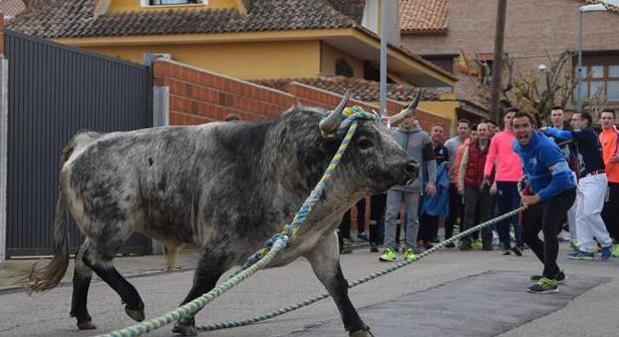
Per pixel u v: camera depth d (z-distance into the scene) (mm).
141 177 7758
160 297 10273
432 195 15211
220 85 17016
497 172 15773
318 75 26047
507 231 15789
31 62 13281
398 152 6836
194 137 7641
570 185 10375
